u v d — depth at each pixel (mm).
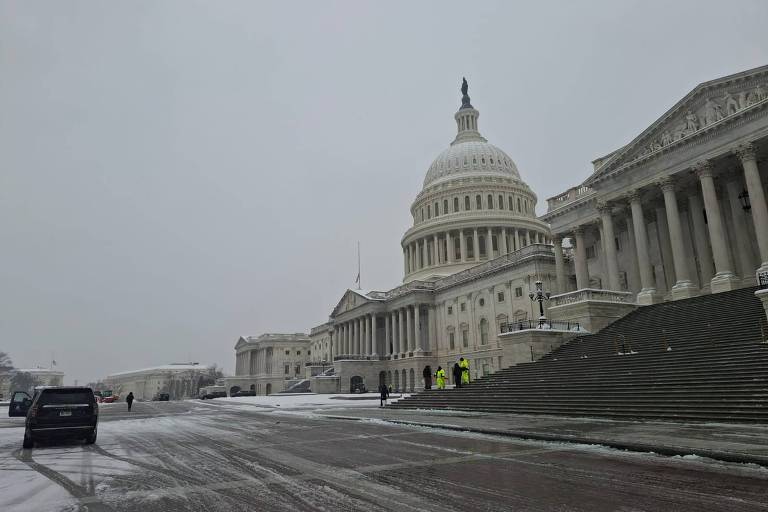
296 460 12359
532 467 10547
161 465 12219
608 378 23875
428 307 87500
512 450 12984
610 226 45344
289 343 151250
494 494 8297
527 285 66562
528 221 98875
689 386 19516
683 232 43406
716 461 10523
